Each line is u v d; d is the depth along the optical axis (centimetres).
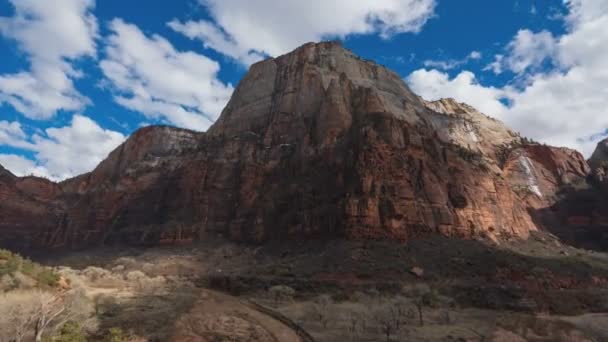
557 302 5194
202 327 4244
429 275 6081
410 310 4644
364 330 4050
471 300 5303
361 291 5553
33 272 4028
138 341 3700
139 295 5597
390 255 6638
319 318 4541
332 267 6406
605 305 5334
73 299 3681
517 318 4497
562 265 6944
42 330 2941
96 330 3781
